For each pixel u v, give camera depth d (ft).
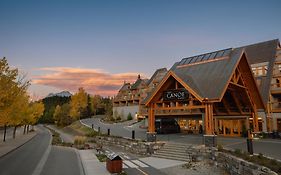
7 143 112.27
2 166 59.57
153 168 56.95
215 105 105.40
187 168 56.03
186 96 73.26
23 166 59.47
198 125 127.85
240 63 85.66
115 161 51.83
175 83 79.25
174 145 74.90
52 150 89.92
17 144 107.55
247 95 94.63
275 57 124.57
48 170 55.06
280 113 113.80
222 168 53.52
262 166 38.24
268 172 35.81
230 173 49.24
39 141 129.59
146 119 167.22
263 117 114.21
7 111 75.97
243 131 100.48
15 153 82.33
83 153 79.87
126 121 214.28
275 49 126.52
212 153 59.31
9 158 71.72
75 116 260.83
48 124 346.95
